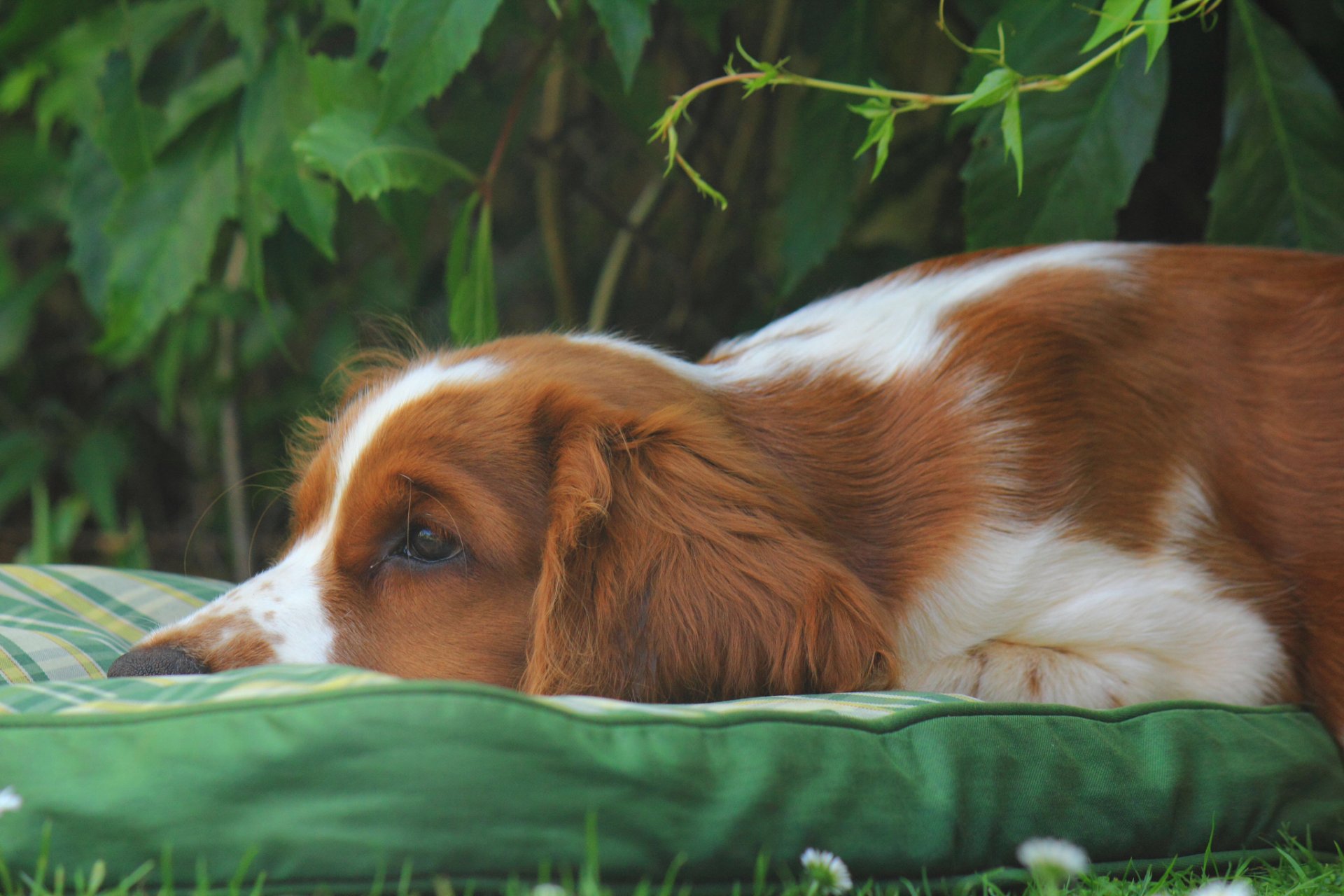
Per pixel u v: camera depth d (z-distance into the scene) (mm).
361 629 2854
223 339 6199
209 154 4613
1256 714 2703
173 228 4598
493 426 2922
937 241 5660
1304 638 2967
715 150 6355
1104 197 3807
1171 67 4480
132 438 7164
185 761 1885
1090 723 2459
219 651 2748
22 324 6461
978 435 3018
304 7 4535
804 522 2898
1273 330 3113
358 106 4230
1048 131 3820
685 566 2750
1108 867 2342
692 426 2920
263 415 6500
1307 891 2273
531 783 1907
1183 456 3008
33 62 4746
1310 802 2613
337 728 1887
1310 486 2994
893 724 2271
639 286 6781
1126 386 3045
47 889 1883
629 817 1943
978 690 2939
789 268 4676
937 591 2947
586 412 2918
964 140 5500
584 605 2775
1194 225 4934
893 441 3094
